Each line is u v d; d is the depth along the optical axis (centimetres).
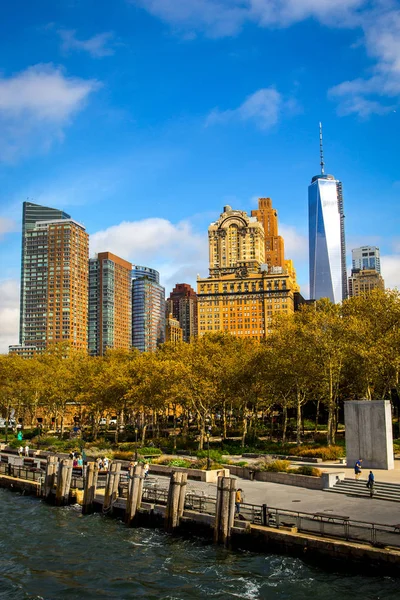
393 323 9138
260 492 5359
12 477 7019
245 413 9531
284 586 3512
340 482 5500
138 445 9612
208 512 4603
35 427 14862
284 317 10719
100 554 4284
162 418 15175
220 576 3756
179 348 12450
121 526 4991
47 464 6234
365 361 8619
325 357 8850
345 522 3759
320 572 3681
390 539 3672
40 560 4194
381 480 5447
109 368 11856
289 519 4222
